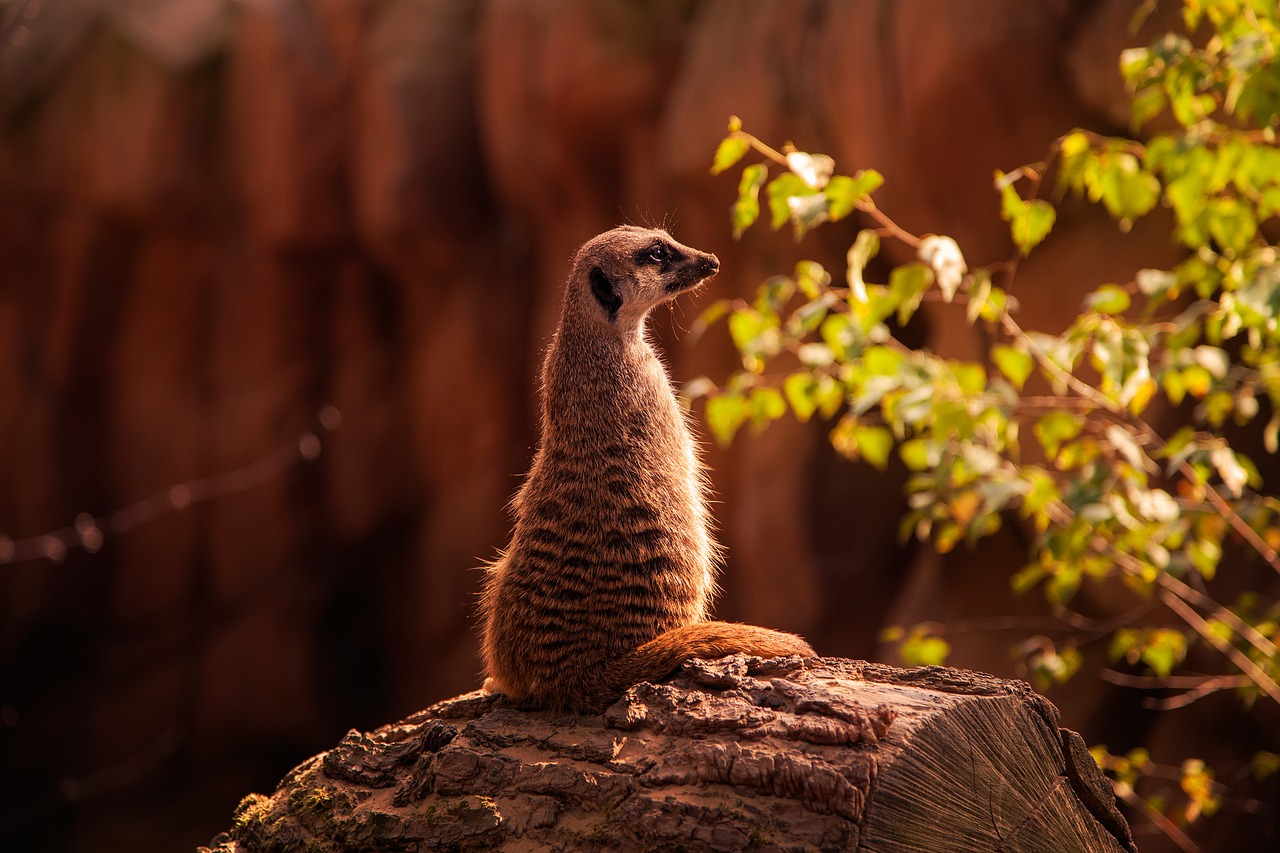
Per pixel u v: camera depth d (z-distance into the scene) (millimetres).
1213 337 5254
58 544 14492
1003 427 5598
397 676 15281
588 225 12781
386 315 14859
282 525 14781
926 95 8539
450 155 13758
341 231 14156
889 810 2559
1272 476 7809
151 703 15062
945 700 2771
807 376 5906
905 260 9719
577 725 3105
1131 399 5082
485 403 14125
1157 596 7691
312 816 3201
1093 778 2941
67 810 14922
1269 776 7523
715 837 2572
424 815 2963
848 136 9539
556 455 3596
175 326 14539
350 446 14844
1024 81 8180
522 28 12492
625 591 3334
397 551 15273
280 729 15070
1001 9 8086
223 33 14117
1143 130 7812
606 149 12305
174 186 13898
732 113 10406
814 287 5797
